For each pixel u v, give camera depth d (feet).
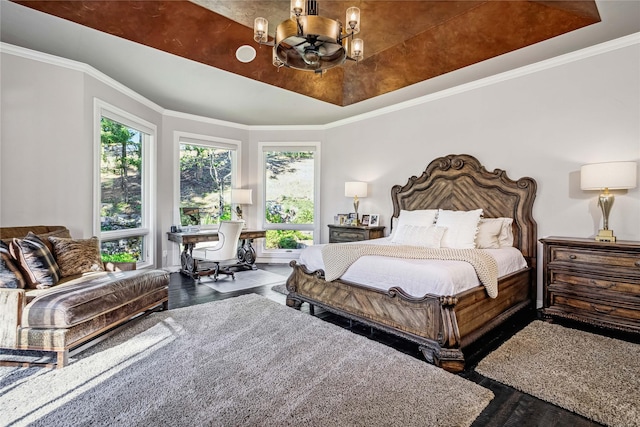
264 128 19.62
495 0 9.11
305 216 19.75
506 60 11.01
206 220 18.44
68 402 5.61
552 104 10.98
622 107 9.66
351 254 9.59
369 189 16.99
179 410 5.42
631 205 9.50
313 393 5.94
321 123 19.03
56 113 10.94
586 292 9.12
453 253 9.05
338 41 7.30
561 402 5.70
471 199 12.91
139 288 9.11
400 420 5.22
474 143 12.92
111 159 13.50
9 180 10.17
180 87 13.67
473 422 5.23
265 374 6.60
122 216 14.19
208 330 8.87
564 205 10.77
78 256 9.59
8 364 6.86
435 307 7.27
